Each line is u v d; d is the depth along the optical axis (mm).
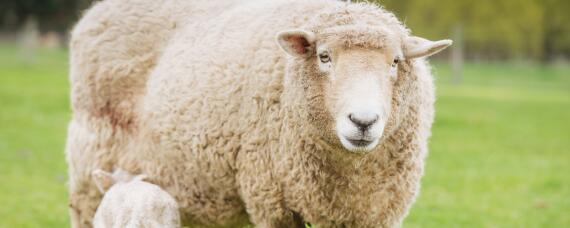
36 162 17344
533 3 55344
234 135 7281
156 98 7980
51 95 29547
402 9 52688
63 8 69375
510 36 54000
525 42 56875
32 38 45125
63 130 22250
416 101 6957
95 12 8742
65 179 15625
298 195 6957
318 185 6863
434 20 52000
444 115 27891
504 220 13031
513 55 59969
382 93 6227
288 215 7223
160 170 8062
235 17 7828
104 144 8453
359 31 6336
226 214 7879
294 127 6781
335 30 6398
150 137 8055
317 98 6480
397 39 6480
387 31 6398
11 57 46281
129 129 8344
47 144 19797
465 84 42531
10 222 11930
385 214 7039
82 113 8680
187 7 8414
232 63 7371
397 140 6879
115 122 8422
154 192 7742
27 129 22016
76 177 8750
